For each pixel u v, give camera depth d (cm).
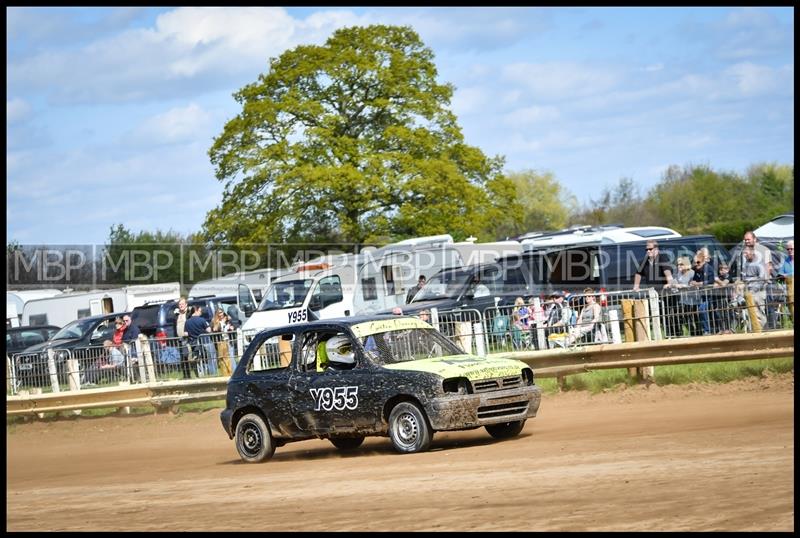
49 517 2159
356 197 9844
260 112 9988
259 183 10075
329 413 2772
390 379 2661
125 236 12425
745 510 1569
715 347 3488
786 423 2528
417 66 10394
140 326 6625
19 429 4712
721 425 2623
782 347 3384
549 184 19412
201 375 4641
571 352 3744
